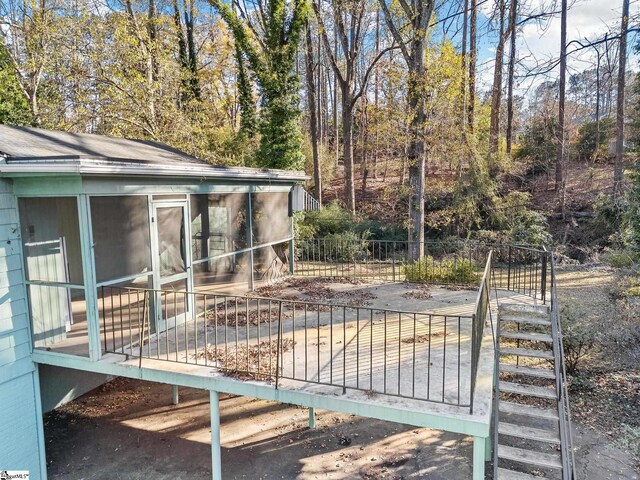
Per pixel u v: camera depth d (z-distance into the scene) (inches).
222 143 650.2
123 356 199.3
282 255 404.2
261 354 204.2
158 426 255.8
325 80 1112.2
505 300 298.4
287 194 401.7
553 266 251.8
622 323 316.8
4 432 193.6
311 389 168.1
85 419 262.5
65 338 215.2
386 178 981.2
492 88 616.7
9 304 194.1
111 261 200.8
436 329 241.4
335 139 1033.5
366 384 172.4
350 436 243.8
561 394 192.5
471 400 148.8
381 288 346.0
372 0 661.9
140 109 506.6
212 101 763.4
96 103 504.7
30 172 176.2
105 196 195.9
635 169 384.2
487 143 696.4
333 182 983.6
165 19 593.6
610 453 217.3
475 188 639.8
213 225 286.7
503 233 610.9
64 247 213.9
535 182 717.9
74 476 211.3
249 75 632.4
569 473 164.4
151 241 225.3
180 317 250.5
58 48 502.6
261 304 295.4
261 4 581.9
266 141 568.4
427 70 509.7
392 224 706.2
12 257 194.5
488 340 221.8
